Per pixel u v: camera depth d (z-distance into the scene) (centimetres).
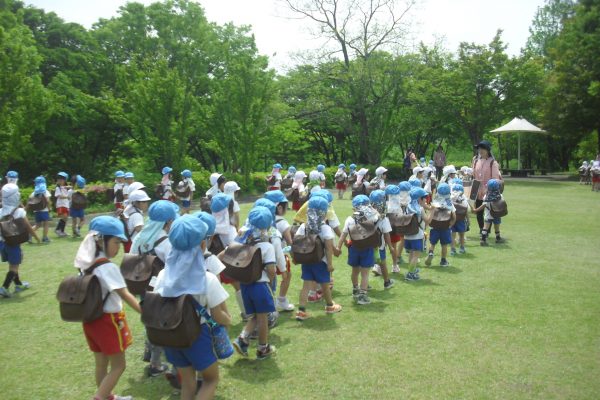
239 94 2275
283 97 3156
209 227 432
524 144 4403
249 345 519
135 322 606
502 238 1070
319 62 3111
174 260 326
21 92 1692
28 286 770
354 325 566
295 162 4181
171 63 2766
